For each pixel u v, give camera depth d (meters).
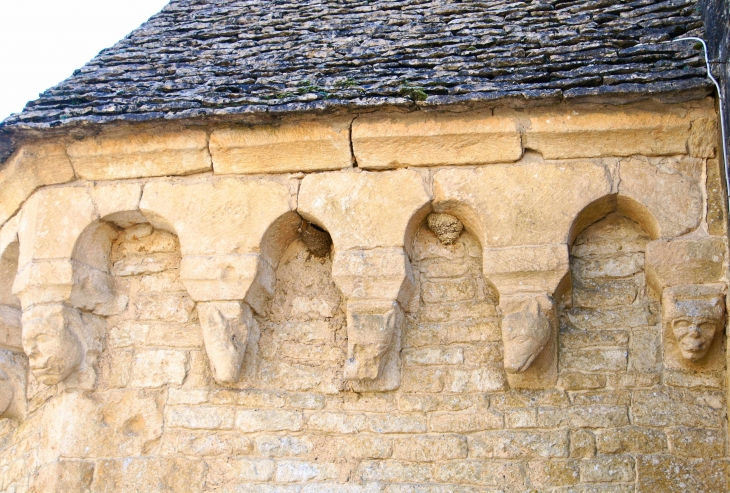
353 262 4.22
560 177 4.22
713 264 4.04
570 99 4.12
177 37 5.21
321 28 5.07
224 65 4.83
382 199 4.30
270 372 4.36
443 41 4.68
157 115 4.28
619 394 4.09
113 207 4.47
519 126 4.24
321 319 4.46
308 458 4.16
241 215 4.38
